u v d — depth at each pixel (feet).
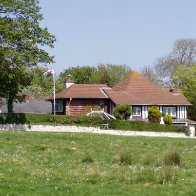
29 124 222.07
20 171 69.41
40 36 203.10
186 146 140.87
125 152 86.69
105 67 495.82
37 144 121.90
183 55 419.74
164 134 229.04
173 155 82.23
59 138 146.30
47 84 433.07
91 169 71.82
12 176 65.10
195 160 94.94
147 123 230.48
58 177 64.69
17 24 197.47
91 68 481.87
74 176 65.98
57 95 306.35
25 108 366.84
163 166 74.64
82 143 132.05
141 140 160.56
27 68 209.36
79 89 297.33
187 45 416.05
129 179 62.34
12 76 202.69
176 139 183.01
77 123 233.14
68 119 232.53
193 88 357.82
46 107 376.48
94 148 118.73
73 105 290.15
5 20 201.05
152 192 55.31
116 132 221.87
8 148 109.91
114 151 112.16
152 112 265.75
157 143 147.74
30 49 199.82
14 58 192.85
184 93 356.38
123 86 308.81
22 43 199.00
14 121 220.23
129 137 178.09
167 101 291.38
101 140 146.72
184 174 68.85
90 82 459.73
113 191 55.26
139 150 117.19
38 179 62.59
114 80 465.88
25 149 108.99
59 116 231.71
